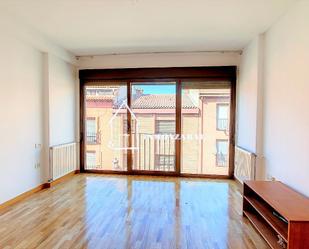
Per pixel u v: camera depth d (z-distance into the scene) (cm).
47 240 259
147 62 528
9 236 267
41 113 442
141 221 309
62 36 416
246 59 458
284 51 316
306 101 264
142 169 558
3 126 350
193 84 530
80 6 304
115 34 406
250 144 424
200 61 515
